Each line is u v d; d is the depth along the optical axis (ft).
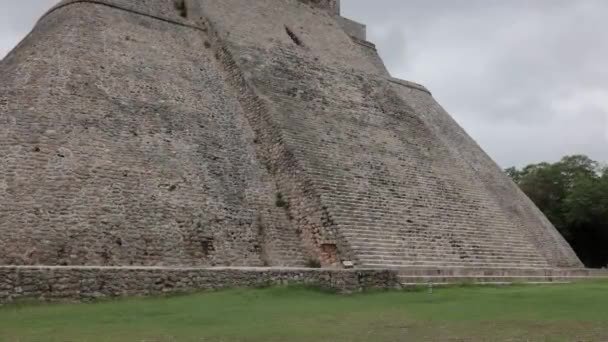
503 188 101.81
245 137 73.67
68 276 41.14
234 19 92.58
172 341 27.78
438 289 53.36
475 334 29.73
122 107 66.80
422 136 91.35
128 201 58.44
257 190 67.82
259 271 48.60
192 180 63.82
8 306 38.58
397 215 69.62
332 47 101.96
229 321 34.37
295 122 75.61
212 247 59.98
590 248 144.66
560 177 151.12
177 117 69.97
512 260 74.43
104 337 28.81
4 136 58.44
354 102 88.69
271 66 84.79
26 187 55.52
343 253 60.90
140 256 55.88
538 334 29.60
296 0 113.70
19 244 52.34
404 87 115.34
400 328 31.89
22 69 66.54
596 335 29.25
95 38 74.18
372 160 77.15
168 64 77.77
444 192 80.18
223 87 79.82
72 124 61.77
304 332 30.48
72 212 55.36
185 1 94.84
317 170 69.00
